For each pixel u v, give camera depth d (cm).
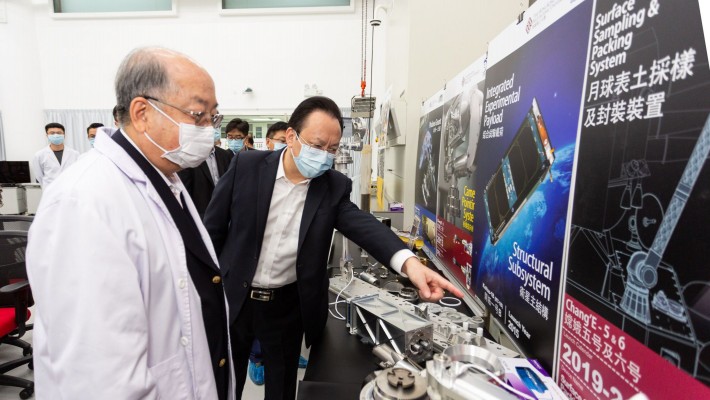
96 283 56
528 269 85
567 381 68
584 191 64
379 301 112
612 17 57
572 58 69
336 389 82
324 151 110
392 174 358
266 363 127
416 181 244
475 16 232
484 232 116
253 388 200
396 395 60
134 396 58
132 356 59
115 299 57
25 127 614
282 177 119
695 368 42
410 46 237
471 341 88
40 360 63
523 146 90
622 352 54
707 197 40
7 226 189
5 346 237
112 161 69
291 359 130
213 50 616
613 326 56
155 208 74
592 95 62
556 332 73
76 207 58
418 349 88
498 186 105
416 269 94
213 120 79
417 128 250
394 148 338
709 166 40
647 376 49
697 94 41
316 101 111
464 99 143
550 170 77
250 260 118
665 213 46
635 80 51
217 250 126
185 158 75
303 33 607
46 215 58
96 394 55
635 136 51
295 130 112
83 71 625
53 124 438
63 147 451
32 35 610
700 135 41
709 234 40
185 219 79
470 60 234
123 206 65
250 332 128
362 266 179
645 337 49
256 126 662
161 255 72
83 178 63
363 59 582
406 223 267
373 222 114
